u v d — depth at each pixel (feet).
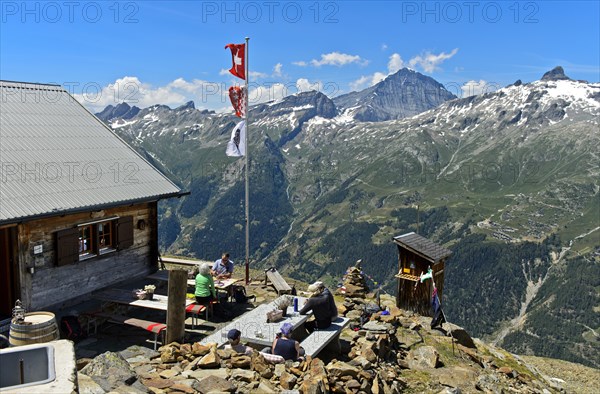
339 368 41.34
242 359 39.70
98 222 64.75
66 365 24.20
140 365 41.83
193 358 41.57
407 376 51.24
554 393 60.70
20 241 54.60
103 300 57.62
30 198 55.93
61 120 75.00
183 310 50.16
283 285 73.82
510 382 56.54
